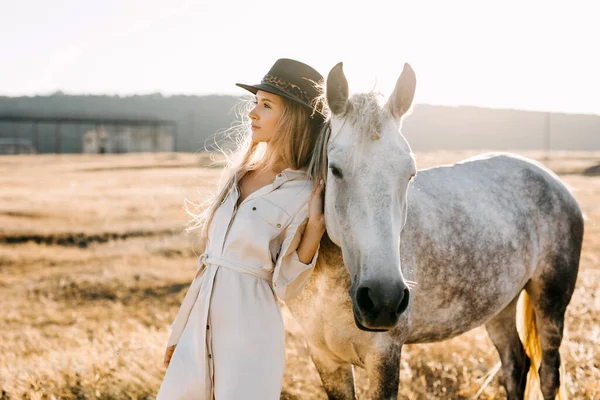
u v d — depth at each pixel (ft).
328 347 10.29
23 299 32.96
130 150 350.84
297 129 9.31
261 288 8.73
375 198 7.82
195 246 47.55
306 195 9.02
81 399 14.07
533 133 394.11
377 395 9.84
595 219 59.00
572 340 17.94
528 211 12.98
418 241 10.37
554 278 13.35
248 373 8.34
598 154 222.89
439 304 10.89
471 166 13.30
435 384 14.53
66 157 242.58
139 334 20.68
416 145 335.88
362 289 7.59
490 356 16.61
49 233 53.88
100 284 35.83
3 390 14.21
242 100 10.59
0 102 515.09
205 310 8.60
